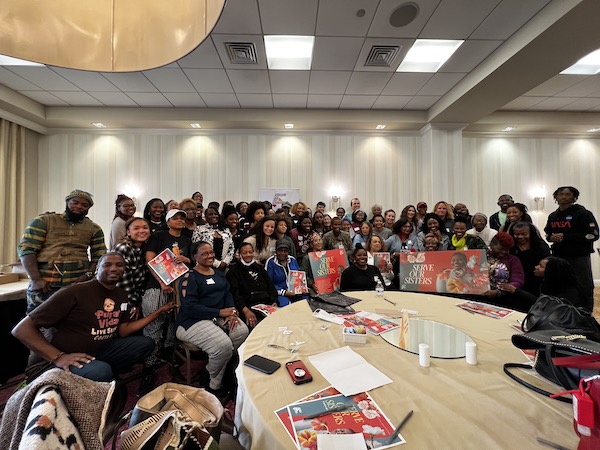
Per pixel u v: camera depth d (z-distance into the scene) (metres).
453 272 2.26
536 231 2.37
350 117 5.03
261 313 2.29
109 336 1.63
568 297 1.79
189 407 0.92
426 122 5.08
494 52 3.34
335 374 0.91
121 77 3.88
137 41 0.78
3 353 2.04
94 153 5.32
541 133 5.72
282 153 5.53
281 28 2.92
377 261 2.90
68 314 1.53
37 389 0.64
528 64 3.23
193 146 5.45
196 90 4.26
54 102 4.63
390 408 0.74
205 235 2.69
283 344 1.15
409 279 2.33
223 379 1.94
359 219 4.39
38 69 3.67
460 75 3.86
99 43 0.78
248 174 5.50
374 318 1.45
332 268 2.75
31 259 2.02
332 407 0.75
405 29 2.95
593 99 4.69
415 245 3.43
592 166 5.75
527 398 0.78
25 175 4.94
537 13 2.72
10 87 4.14
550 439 0.63
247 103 4.73
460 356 1.04
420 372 0.93
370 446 0.61
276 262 2.74
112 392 0.73
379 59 3.47
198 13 0.68
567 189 2.75
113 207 5.31
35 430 0.54
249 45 3.20
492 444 0.61
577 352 0.80
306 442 0.63
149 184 5.38
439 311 1.59
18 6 0.73
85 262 2.26
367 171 5.54
